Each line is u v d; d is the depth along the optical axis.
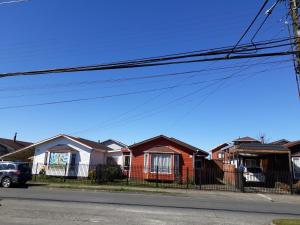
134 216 12.73
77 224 10.83
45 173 34.12
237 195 23.09
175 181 31.47
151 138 32.91
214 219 12.64
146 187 26.81
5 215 11.92
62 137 35.44
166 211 14.24
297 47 11.82
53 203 15.43
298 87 12.12
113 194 20.84
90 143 37.59
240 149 29.86
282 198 22.08
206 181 33.44
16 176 25.05
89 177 32.44
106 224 11.03
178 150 32.66
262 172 30.47
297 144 28.91
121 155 39.72
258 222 12.34
